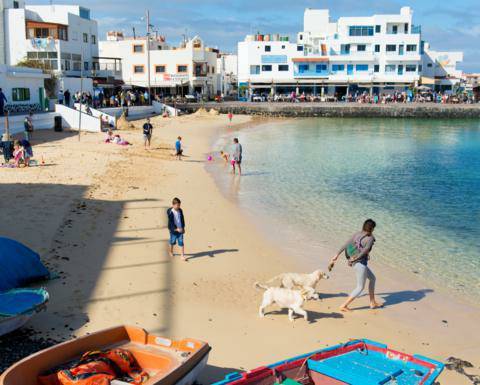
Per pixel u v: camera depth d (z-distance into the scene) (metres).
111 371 7.26
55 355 7.39
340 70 89.81
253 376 7.26
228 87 108.31
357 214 20.77
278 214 20.20
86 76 67.25
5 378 6.50
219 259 14.32
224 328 10.14
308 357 7.90
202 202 21.20
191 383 7.65
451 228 19.09
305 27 95.00
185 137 46.38
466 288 13.28
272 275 13.42
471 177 30.34
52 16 63.38
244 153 38.22
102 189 21.72
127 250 14.38
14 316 8.66
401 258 15.56
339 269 14.27
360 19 88.81
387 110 80.19
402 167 33.84
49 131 40.06
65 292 11.23
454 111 80.00
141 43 83.19
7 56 62.03
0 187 20.47
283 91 92.75
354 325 10.71
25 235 14.71
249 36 96.69
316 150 41.41
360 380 7.25
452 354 9.77
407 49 88.94
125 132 44.44
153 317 10.41
